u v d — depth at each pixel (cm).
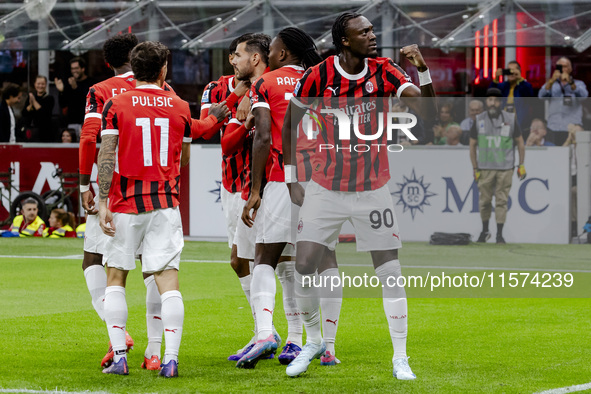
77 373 1454
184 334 1838
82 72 4619
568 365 1523
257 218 1527
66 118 4641
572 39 4122
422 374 1446
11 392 1312
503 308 2166
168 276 1460
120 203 1441
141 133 1437
